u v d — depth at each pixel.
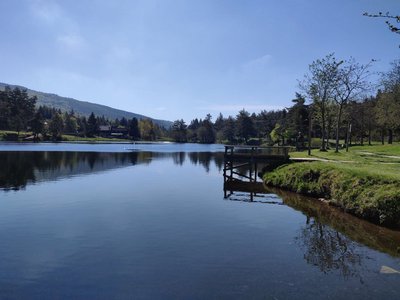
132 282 10.87
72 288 10.45
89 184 31.33
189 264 12.40
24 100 174.88
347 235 16.30
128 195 26.17
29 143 125.50
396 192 18.27
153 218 19.11
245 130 168.88
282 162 37.22
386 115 61.06
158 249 13.95
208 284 10.77
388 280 11.19
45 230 16.55
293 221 18.78
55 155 64.62
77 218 18.92
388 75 60.94
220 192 28.27
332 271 11.91
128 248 14.05
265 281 11.02
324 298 9.89
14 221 18.16
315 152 52.25
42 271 11.70
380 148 59.44
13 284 10.71
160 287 10.54
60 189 28.33
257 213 20.62
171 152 91.81
